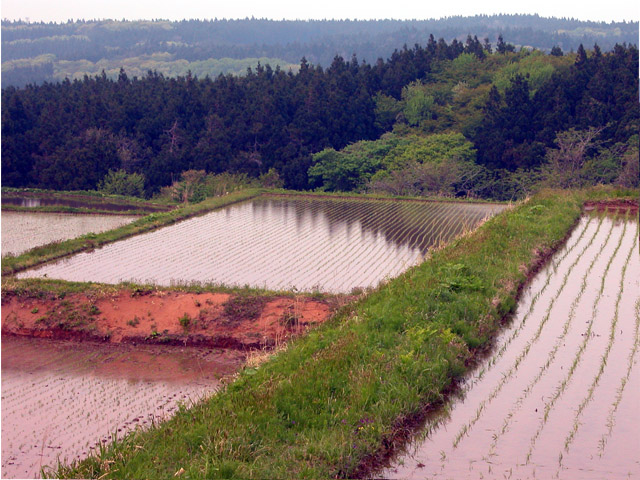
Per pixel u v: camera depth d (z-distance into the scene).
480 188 46.91
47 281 17.20
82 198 45.38
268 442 8.55
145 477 7.75
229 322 14.84
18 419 10.69
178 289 16.25
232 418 9.08
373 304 13.94
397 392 9.81
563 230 20.94
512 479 7.99
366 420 9.11
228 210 31.88
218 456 8.16
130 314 15.40
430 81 69.69
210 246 22.97
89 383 12.34
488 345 12.13
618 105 48.28
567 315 13.61
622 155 44.34
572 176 43.44
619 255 18.39
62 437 10.02
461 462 8.41
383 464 8.41
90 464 8.23
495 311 13.30
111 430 10.25
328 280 17.94
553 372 10.95
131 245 23.42
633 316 13.47
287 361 11.14
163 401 11.45
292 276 18.50
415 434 9.13
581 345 12.02
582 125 47.62
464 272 15.12
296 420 9.12
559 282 15.82
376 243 23.05
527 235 19.22
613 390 10.24
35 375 12.78
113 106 60.09
